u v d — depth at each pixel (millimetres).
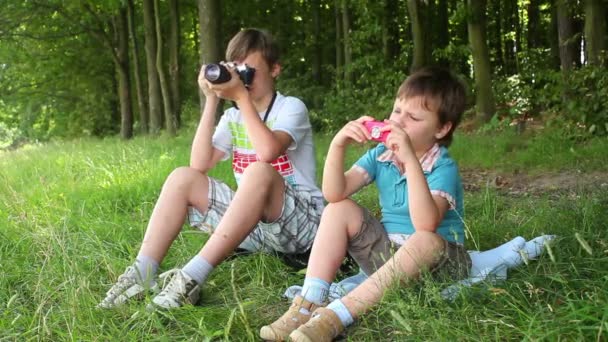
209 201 3055
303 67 19891
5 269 3189
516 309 2262
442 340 2141
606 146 7105
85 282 2764
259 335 2408
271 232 3035
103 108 22797
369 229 2656
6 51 20609
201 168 3344
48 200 4723
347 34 14633
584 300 2217
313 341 2236
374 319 2451
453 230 2633
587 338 2037
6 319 2570
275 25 19297
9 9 17969
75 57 21328
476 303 2447
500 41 19891
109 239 3740
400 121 2707
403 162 2533
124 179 5750
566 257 2850
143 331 2420
